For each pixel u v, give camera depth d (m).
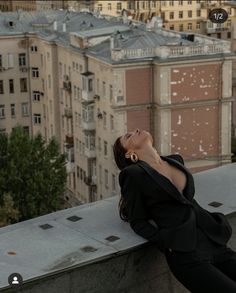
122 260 5.40
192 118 59.53
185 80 58.22
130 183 5.39
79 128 68.12
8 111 75.81
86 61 63.53
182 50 57.66
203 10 115.19
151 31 62.91
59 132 74.25
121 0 120.19
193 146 60.38
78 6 120.31
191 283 5.12
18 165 46.34
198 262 5.13
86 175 67.56
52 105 73.31
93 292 5.24
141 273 5.58
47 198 47.41
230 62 59.03
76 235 5.49
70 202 72.50
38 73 75.44
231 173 7.09
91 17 74.31
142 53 57.69
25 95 76.06
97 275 5.24
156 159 5.64
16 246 5.27
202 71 58.44
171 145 59.66
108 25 69.00
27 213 46.50
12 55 74.31
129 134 5.77
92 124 64.56
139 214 5.42
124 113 58.66
